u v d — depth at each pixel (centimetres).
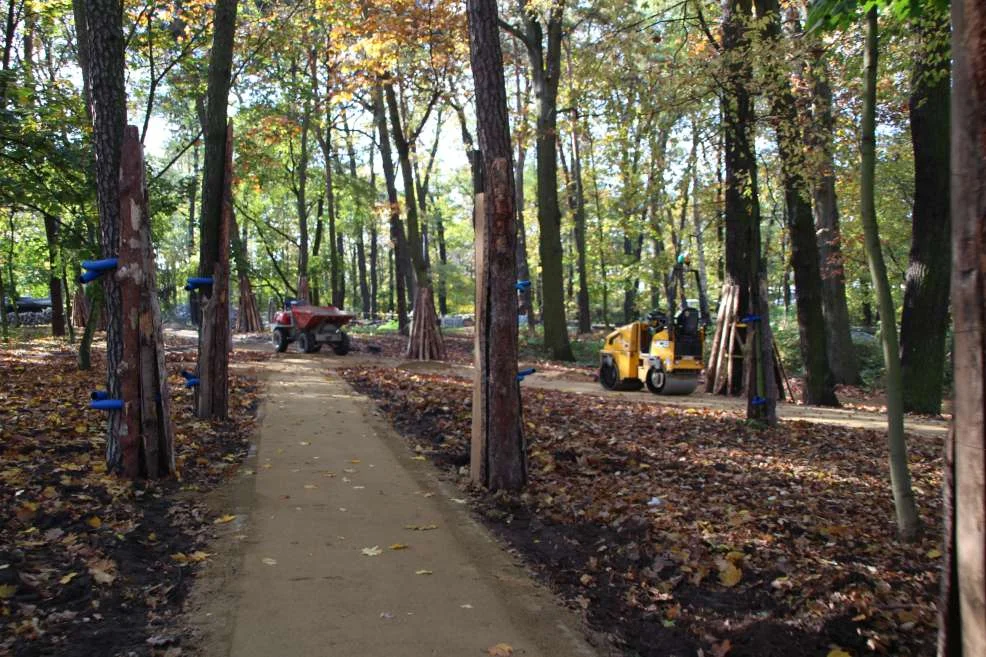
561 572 504
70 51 1967
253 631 387
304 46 2102
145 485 626
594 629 421
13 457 652
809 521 604
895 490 564
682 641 411
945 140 1337
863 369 2283
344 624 400
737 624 423
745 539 543
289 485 678
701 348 1530
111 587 426
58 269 1772
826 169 1267
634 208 2788
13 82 1054
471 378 1612
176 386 1180
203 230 935
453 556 517
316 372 1598
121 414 643
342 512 605
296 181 3055
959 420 219
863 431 1114
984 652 208
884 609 424
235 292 3525
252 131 2216
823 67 1116
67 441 735
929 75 940
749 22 974
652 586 479
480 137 686
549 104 2169
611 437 947
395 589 453
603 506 629
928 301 1379
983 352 210
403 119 2761
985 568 209
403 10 1802
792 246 1493
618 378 1609
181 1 1345
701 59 1027
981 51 209
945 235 1361
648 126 1132
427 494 671
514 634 400
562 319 2289
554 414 1123
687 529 565
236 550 507
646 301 4431
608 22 1845
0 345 1995
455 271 4903
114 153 667
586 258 3800
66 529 503
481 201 688
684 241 3469
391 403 1171
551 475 740
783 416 1270
